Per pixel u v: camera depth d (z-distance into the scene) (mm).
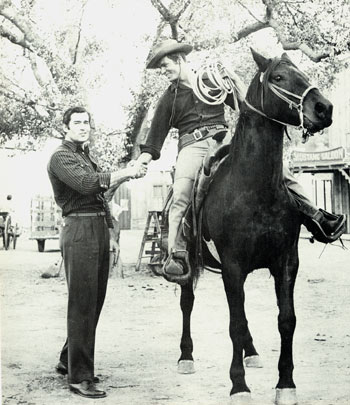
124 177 4117
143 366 4637
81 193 3979
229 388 4086
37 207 10742
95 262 4020
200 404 3760
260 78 3604
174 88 4504
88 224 4035
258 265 3689
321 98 3328
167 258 4340
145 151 4512
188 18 8547
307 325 5738
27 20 8469
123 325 5926
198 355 4930
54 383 4207
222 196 3736
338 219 3859
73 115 4164
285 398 3598
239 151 3689
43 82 8594
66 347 4434
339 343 5113
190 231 4273
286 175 3848
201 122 4414
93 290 4008
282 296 3643
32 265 9320
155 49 4625
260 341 5324
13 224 11070
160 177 11844
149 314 6395
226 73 4379
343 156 13273
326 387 4008
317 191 15047
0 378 4305
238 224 3607
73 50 8625
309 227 3908
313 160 13703
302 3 8414
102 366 4645
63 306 6688
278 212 3592
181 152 4406
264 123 3566
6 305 6602
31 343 5258
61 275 8531
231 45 8547
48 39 8531
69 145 4156
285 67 3496
